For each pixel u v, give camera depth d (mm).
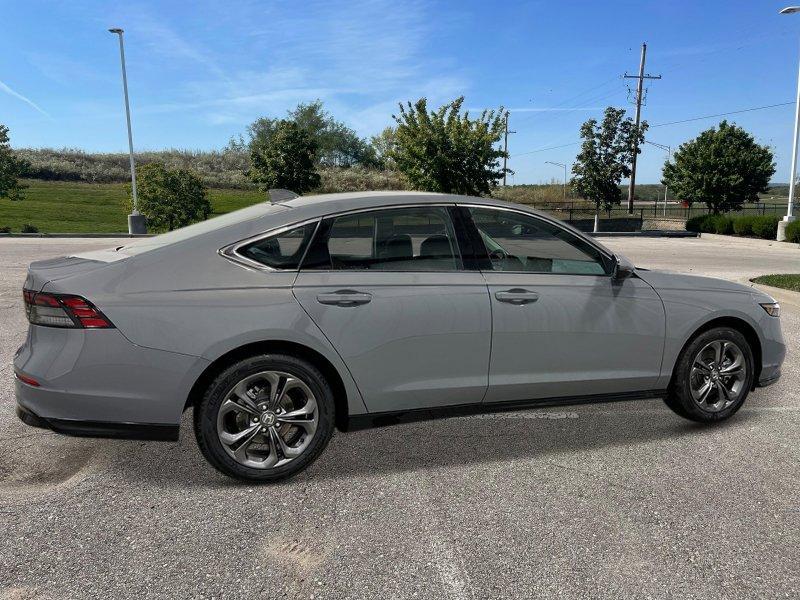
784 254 18359
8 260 13570
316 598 2348
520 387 3656
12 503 3070
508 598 2348
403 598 2348
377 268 3396
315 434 3322
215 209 38125
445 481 3371
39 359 3027
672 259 16406
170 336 3031
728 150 36312
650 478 3404
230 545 2715
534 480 3381
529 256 3711
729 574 2504
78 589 2387
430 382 3480
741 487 3291
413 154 27938
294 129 28703
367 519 2947
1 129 30969
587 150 35250
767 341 4270
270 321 3125
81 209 36969
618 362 3855
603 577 2479
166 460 3625
